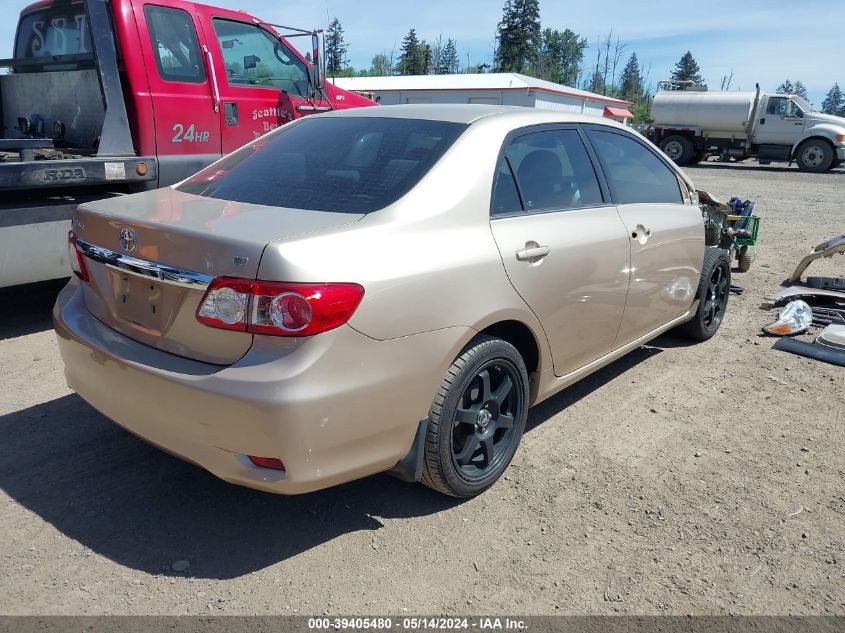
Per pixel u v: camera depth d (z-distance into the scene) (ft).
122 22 17.98
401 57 271.69
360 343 8.02
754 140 82.94
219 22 20.36
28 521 9.41
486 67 273.13
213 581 8.41
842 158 78.38
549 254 10.57
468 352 9.41
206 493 10.23
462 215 9.53
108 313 9.39
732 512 10.18
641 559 9.07
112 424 12.16
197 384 7.86
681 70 363.56
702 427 12.88
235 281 7.72
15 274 16.01
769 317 19.94
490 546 9.24
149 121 18.62
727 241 20.92
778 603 8.38
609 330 12.56
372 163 10.02
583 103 121.39
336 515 9.80
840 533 9.75
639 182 13.85
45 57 18.86
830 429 12.91
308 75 23.20
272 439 7.67
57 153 19.07
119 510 9.73
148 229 8.53
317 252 7.84
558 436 12.37
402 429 8.80
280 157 10.93
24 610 7.81
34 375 14.15
